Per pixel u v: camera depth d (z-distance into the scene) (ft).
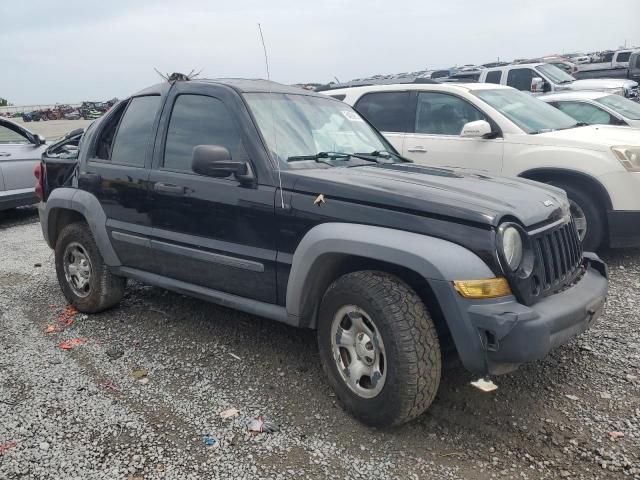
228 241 12.55
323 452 9.90
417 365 9.64
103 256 15.57
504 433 10.34
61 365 13.37
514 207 10.35
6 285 19.76
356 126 15.37
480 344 9.36
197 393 11.94
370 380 10.39
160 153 14.12
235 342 14.39
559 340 9.77
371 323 10.14
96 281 15.88
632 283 18.03
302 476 9.29
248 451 9.96
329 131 14.14
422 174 12.18
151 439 10.34
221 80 13.99
